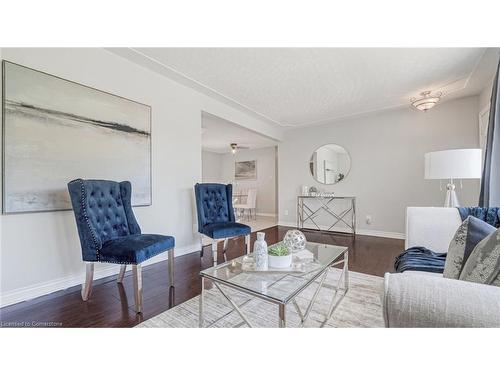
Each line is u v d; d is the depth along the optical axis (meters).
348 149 4.50
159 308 1.70
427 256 1.48
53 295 1.87
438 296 0.52
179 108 2.97
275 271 1.45
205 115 3.46
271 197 7.34
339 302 1.77
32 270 1.81
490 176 1.96
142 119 2.55
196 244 3.23
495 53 2.24
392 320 0.55
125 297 1.86
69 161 1.99
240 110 3.94
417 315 0.52
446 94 3.30
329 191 4.71
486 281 0.71
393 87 3.04
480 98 3.24
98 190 1.93
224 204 3.18
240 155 8.06
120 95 2.36
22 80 1.74
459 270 0.94
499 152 1.88
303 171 5.07
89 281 1.79
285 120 4.51
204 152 7.99
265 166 7.48
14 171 1.70
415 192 3.87
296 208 5.19
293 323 1.50
